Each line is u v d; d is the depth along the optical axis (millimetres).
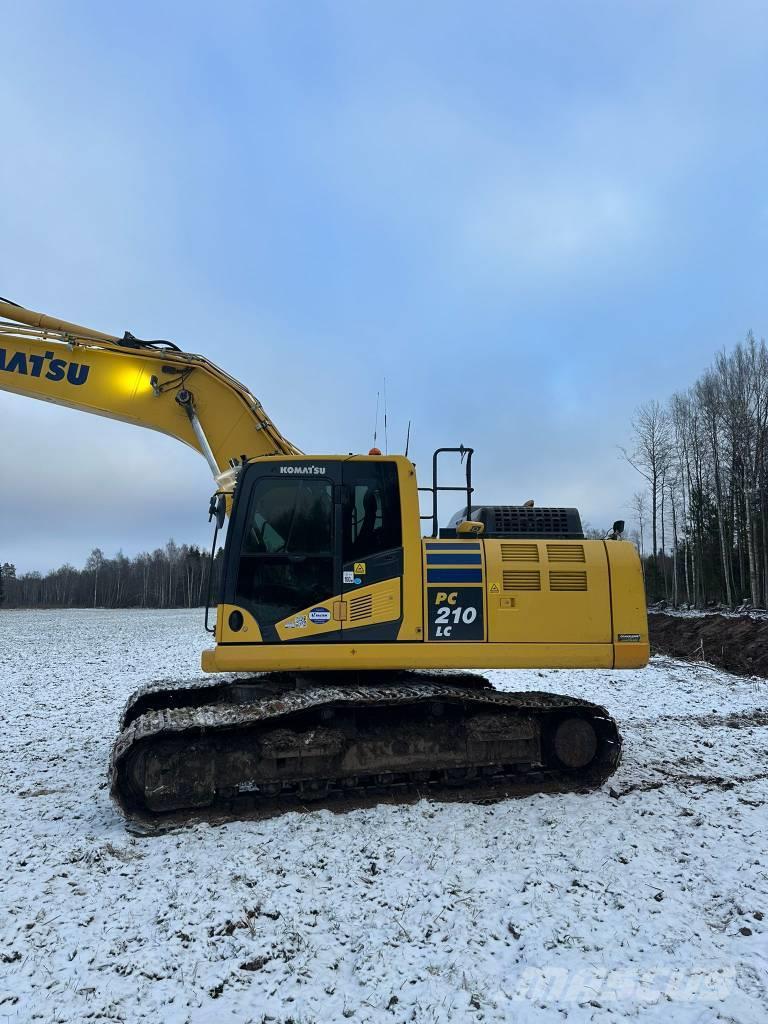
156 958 3389
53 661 17109
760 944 3545
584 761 6055
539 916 3816
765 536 34250
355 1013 3012
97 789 6168
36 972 3260
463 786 5977
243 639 5707
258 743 5449
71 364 6922
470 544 6125
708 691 11734
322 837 4906
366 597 5852
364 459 6082
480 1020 2959
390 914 3854
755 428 36219
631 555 6277
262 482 5949
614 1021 2936
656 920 3795
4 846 4793
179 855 4641
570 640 6020
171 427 7023
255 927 3697
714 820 5344
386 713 5902
